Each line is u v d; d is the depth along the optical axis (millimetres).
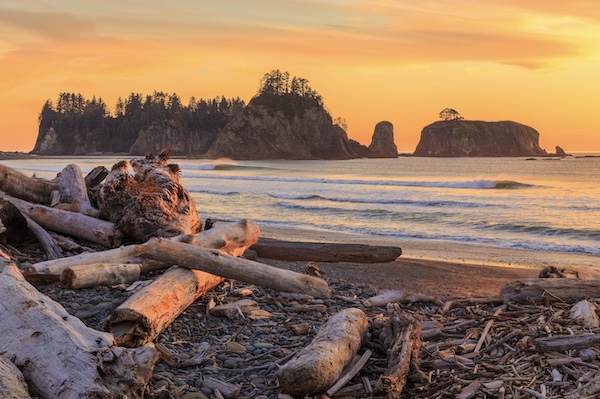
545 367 5781
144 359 4695
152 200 10250
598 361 5805
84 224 10227
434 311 8391
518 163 129875
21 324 4875
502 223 23703
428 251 16312
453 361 6004
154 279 8008
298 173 83000
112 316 5867
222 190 41531
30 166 91188
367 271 11477
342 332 5859
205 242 9641
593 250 16719
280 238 18172
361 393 5320
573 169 92250
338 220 24500
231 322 7371
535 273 11648
